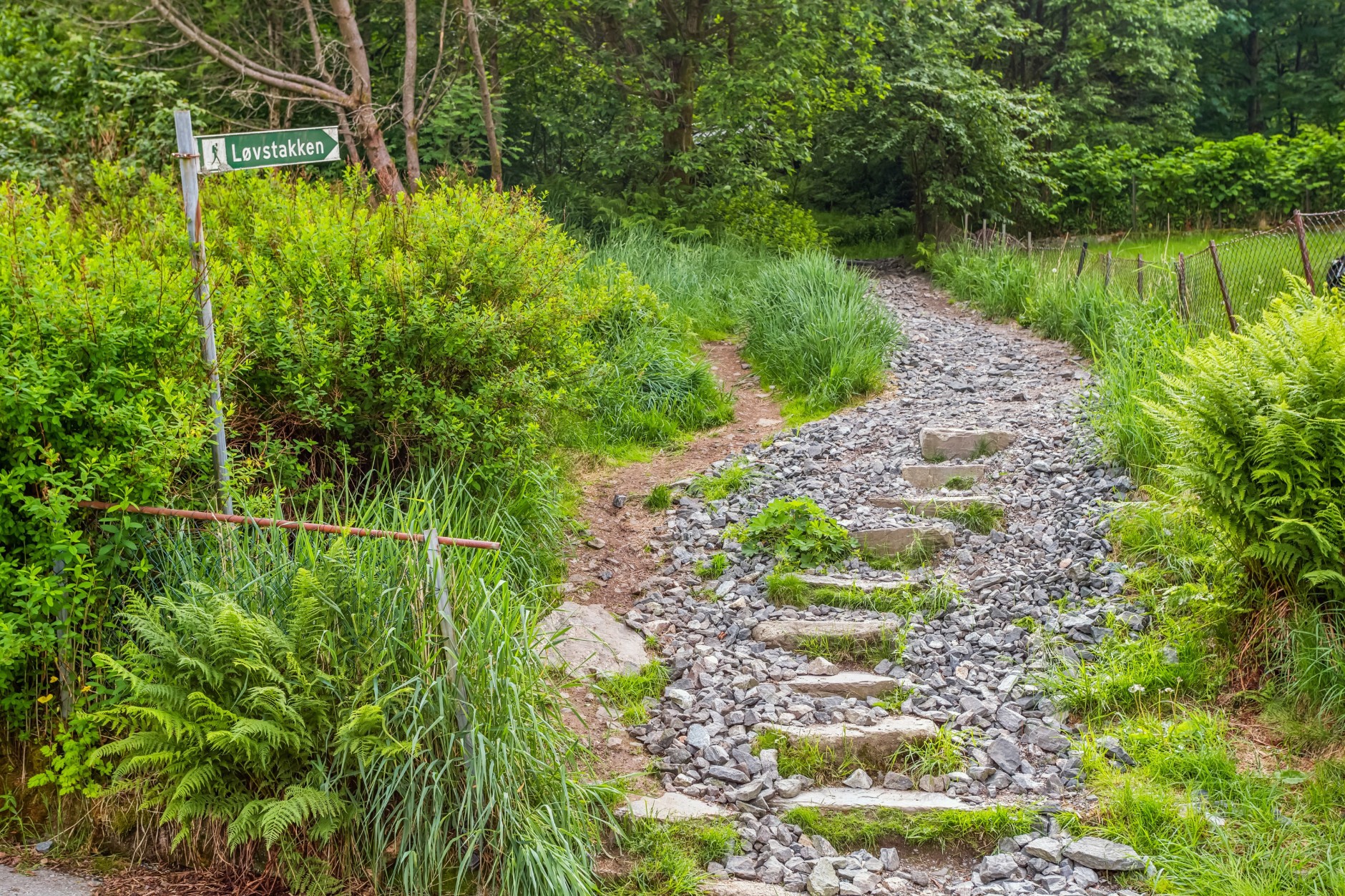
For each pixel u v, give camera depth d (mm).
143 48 12859
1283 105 29891
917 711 4797
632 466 7871
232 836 3537
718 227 15945
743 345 10922
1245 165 22766
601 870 3848
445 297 6020
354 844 3713
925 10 18875
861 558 6160
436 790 3688
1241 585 5051
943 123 18125
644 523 6879
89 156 10656
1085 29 23734
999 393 8930
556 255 6969
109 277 4363
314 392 5352
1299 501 4566
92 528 4160
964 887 3824
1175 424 5078
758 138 17500
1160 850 3893
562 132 16953
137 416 4008
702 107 17125
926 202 20188
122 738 3941
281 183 7184
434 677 3865
